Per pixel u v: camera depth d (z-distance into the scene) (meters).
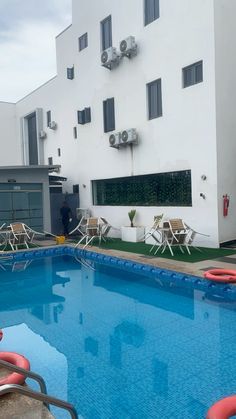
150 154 13.66
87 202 17.66
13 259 12.27
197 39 11.45
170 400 3.71
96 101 16.50
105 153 16.17
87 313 6.68
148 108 13.68
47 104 23.11
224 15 11.28
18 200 16.22
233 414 2.96
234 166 11.77
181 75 12.10
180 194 12.69
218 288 7.46
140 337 5.42
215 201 11.27
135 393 3.87
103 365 4.53
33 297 7.86
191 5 11.55
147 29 13.33
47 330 5.86
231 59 11.59
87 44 16.89
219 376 4.17
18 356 4.19
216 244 11.33
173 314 6.43
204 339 5.26
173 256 10.38
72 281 9.23
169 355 4.77
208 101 11.27
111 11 15.09
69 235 17.03
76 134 19.25
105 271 10.25
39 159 23.94
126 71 14.52
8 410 3.09
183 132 12.20
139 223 14.52
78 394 3.88
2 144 27.70
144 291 8.05
